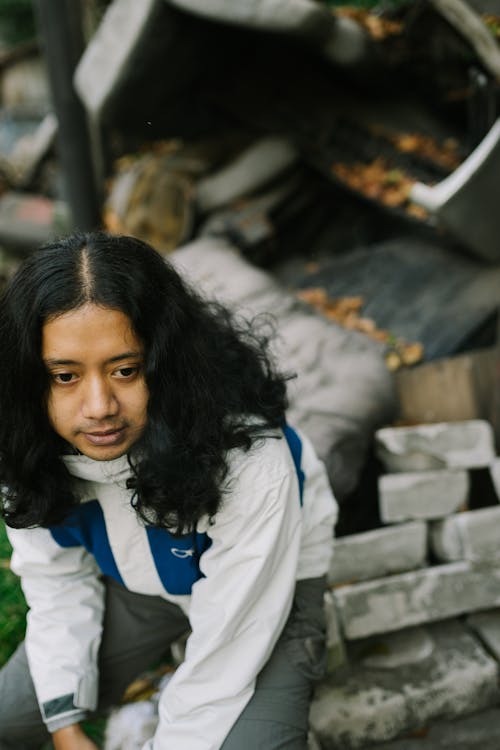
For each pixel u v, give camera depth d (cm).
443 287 254
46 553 132
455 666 170
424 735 165
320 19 264
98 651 145
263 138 331
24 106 698
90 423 102
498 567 178
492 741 163
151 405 104
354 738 162
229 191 321
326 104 319
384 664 171
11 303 99
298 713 122
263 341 133
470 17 218
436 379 217
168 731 116
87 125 377
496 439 211
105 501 120
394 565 180
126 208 332
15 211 511
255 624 115
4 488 120
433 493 181
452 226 241
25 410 105
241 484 110
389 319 248
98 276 96
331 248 333
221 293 250
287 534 115
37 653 133
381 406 205
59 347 97
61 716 129
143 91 321
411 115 306
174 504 108
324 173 314
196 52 311
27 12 770
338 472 188
